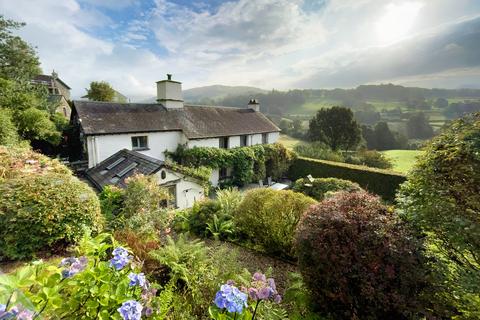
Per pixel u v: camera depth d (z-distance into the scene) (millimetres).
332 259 3213
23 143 10711
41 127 12789
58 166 6738
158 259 3582
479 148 2945
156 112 16125
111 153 12922
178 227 6914
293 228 5398
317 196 10391
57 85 38312
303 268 3607
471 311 2561
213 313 2021
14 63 23859
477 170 2900
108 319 1861
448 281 2705
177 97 17391
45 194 4180
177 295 3104
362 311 3143
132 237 4137
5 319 1367
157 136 14727
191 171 10141
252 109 24047
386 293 2902
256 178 18797
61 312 1812
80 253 2520
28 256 3865
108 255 3416
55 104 21109
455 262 2963
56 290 1777
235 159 17000
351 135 31391
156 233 5281
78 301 1881
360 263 3062
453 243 2840
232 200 7551
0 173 5320
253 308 2490
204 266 3850
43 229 3900
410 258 2869
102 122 13156
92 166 12312
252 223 6156
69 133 15820
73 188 4555
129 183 6527
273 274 4992
